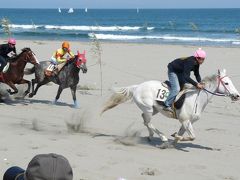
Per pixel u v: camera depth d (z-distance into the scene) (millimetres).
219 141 10648
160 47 36688
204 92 9633
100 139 10352
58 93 14648
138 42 46281
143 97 9922
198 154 9438
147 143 10250
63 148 9367
